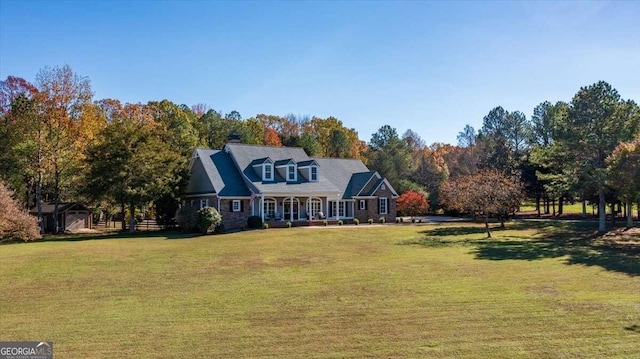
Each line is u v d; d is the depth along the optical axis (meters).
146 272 18.31
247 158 42.31
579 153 33.94
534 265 19.30
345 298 13.45
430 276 16.81
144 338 9.97
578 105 33.69
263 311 12.12
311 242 28.06
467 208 32.31
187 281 16.48
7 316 12.02
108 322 11.26
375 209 46.34
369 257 22.00
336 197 43.66
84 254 23.41
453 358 8.57
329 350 9.09
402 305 12.52
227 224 37.94
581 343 9.30
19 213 25.20
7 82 40.97
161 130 51.06
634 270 17.98
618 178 27.69
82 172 40.59
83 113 40.72
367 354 8.84
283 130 84.38
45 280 16.84
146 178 37.09
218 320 11.32
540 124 53.38
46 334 10.33
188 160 42.56
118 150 36.28
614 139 32.16
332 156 71.56
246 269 18.86
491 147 53.69
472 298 13.23
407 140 93.31
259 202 39.81
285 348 9.23
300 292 14.40
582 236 31.03
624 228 34.28
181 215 36.00
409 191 51.94
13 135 38.66
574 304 12.38
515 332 10.05
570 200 52.44
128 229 43.41
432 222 45.16
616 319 10.91
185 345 9.49
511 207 36.16
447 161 81.50
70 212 48.16
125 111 58.53
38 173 39.34
